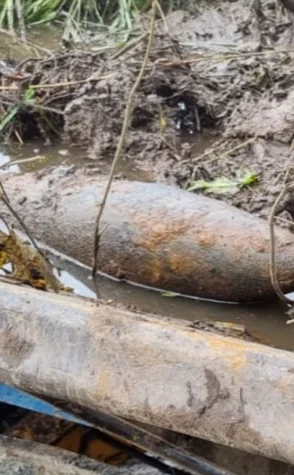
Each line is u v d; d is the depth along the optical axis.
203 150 5.19
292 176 4.57
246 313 3.88
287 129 5.20
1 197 3.85
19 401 3.01
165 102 5.45
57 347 2.73
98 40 6.89
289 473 2.68
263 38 6.62
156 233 3.94
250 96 5.58
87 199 4.14
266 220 4.16
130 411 2.64
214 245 3.88
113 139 5.15
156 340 2.65
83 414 2.87
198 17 7.07
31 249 3.58
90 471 2.79
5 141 5.27
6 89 5.38
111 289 3.98
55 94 5.40
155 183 4.37
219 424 2.55
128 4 7.17
